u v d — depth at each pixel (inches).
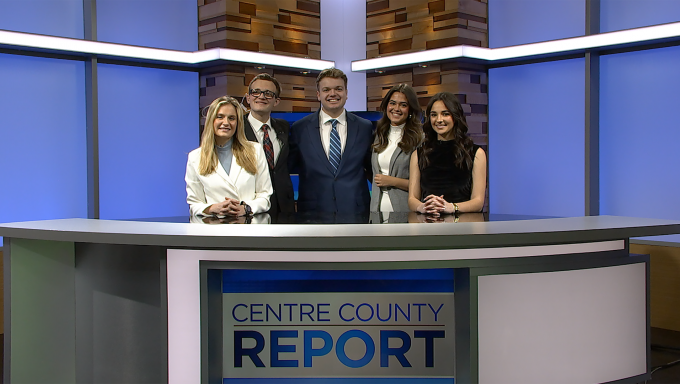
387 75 188.9
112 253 89.9
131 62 176.4
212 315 82.5
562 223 85.6
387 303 83.7
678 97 150.7
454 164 112.4
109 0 174.1
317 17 198.2
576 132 169.0
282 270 83.5
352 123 129.7
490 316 82.0
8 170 160.2
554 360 85.4
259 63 172.4
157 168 186.5
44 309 92.9
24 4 161.2
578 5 165.5
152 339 86.4
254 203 107.6
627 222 87.3
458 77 173.0
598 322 88.0
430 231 76.5
